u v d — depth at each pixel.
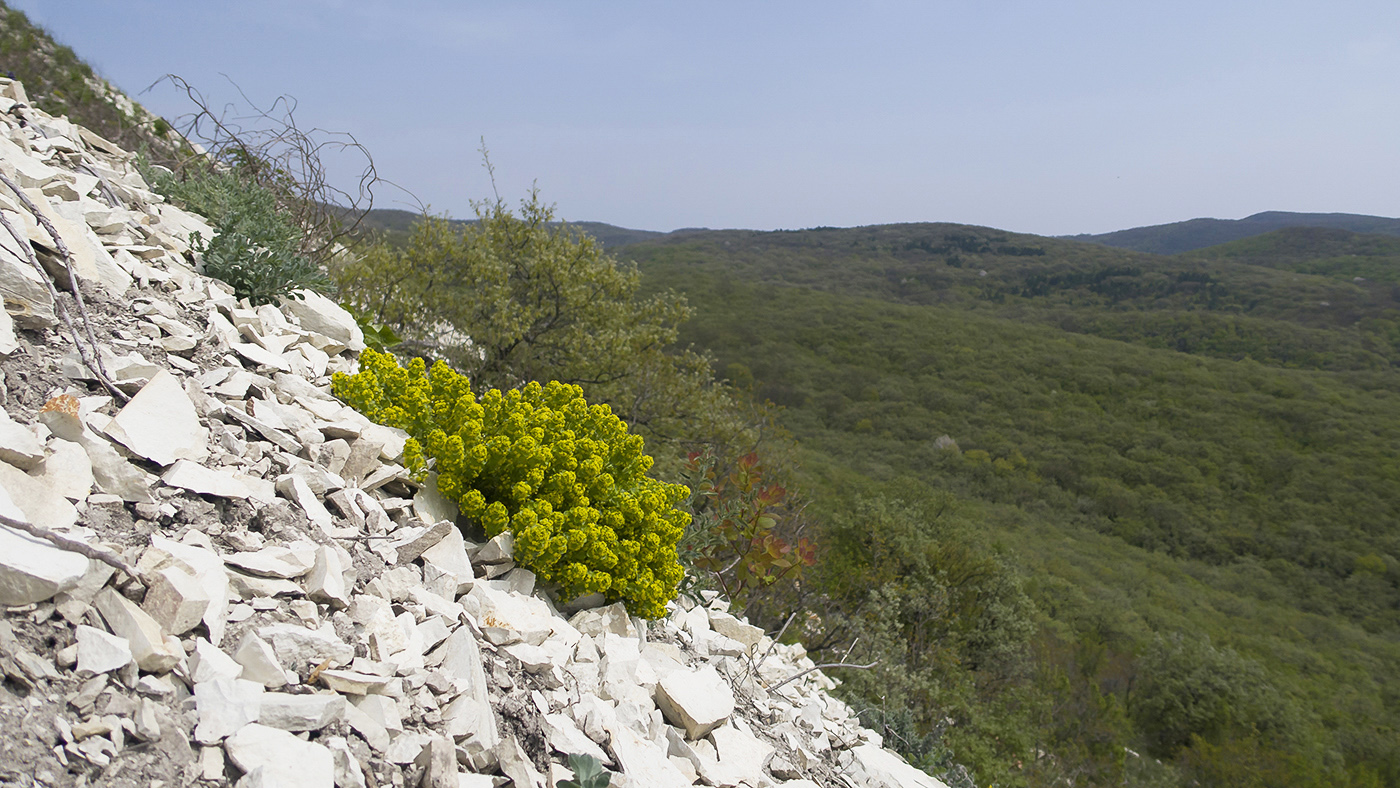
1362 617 33.94
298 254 5.59
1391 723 20.89
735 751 3.08
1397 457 52.06
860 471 45.03
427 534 2.94
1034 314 109.88
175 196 5.20
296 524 2.53
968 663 11.62
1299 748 15.38
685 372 11.86
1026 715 8.98
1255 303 103.06
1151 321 98.06
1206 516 45.12
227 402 2.97
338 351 4.45
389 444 3.36
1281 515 45.12
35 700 1.51
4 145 3.78
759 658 4.32
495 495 3.61
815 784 3.29
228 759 1.65
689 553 4.45
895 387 66.75
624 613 3.50
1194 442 56.03
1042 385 68.88
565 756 2.40
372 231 8.62
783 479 9.88
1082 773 8.88
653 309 11.15
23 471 1.98
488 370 9.80
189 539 2.16
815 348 77.50
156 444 2.38
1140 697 17.12
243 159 6.06
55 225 3.09
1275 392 66.12
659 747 2.76
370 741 1.92
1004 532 36.34
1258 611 32.47
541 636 2.88
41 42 12.00
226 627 1.98
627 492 3.89
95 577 1.81
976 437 56.09
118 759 1.53
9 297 2.56
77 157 4.60
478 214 10.41
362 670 2.12
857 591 11.09
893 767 4.02
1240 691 16.47
